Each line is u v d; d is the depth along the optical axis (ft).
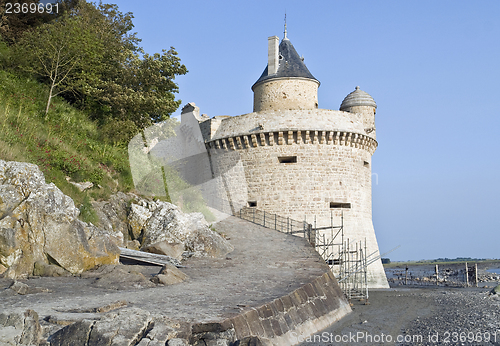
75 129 69.05
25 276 35.37
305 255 58.70
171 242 54.80
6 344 17.75
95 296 30.45
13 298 27.81
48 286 32.81
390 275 217.77
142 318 22.57
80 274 38.55
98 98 80.89
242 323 27.14
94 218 49.42
